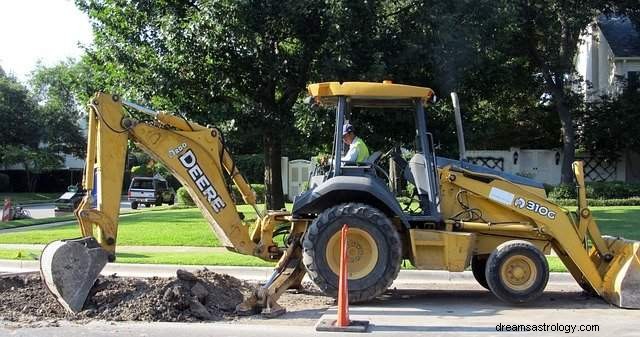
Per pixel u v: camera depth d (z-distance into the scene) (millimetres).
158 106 16625
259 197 35031
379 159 9742
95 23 18141
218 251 14812
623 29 35344
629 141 30938
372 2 15445
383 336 7289
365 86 9312
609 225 18797
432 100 9781
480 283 10305
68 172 60562
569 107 30406
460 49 16156
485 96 18828
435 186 9398
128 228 19750
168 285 8562
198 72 16219
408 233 9352
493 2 16078
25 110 56750
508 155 34156
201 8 15555
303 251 8984
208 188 9367
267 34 16016
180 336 7270
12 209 29344
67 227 22750
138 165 53656
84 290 8242
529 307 9016
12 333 7324
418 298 9750
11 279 9438
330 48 15695
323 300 9500
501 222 9570
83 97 19422
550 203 9523
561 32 29391
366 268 8914
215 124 16391
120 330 7512
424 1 15828
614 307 9023
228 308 8648
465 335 7332
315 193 9133
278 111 17297
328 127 15680
